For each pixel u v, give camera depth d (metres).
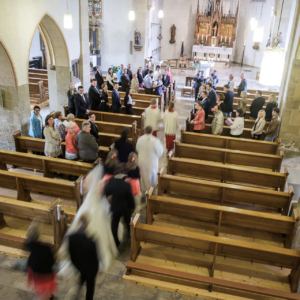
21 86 8.28
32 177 5.45
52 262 3.54
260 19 23.34
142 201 6.32
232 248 4.21
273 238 5.32
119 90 13.61
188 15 25.59
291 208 5.71
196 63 17.36
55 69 11.34
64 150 7.37
